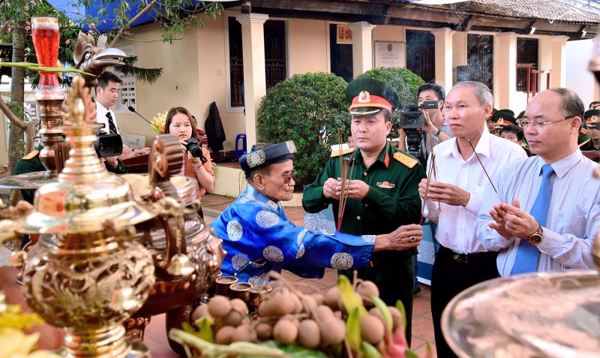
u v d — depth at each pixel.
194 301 1.22
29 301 0.91
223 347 0.79
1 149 9.91
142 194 1.06
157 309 1.10
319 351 0.86
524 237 1.81
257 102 7.75
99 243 0.91
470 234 2.28
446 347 2.38
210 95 8.86
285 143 1.79
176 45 9.00
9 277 1.56
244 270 1.71
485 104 2.31
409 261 2.29
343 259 1.71
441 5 9.59
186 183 1.22
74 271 0.88
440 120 3.79
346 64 10.45
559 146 1.86
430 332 3.29
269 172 1.76
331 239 1.71
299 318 0.89
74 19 5.62
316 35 9.88
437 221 2.44
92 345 0.95
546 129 1.83
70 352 0.95
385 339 0.88
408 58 11.57
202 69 8.73
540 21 11.84
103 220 0.85
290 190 1.81
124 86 10.27
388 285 2.24
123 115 10.38
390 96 2.34
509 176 2.06
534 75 13.76
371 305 0.97
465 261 2.32
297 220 6.34
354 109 2.29
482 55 12.37
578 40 13.73
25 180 1.45
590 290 0.96
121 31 5.41
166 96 9.35
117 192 0.89
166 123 3.39
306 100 7.30
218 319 0.94
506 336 0.81
